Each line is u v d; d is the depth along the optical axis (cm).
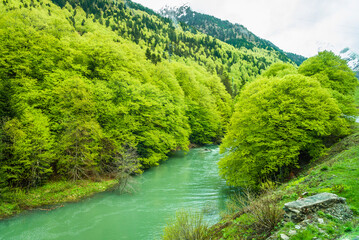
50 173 2169
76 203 1961
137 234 1467
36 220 1650
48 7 11494
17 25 3034
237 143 2170
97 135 2381
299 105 1995
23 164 1964
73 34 4162
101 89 2728
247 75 15138
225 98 7212
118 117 2803
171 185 2469
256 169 1977
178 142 3738
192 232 925
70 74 2772
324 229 671
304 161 2328
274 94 2125
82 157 2320
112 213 1786
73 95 2378
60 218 1694
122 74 3175
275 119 1966
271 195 1154
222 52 19138
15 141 1844
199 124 5034
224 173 2188
